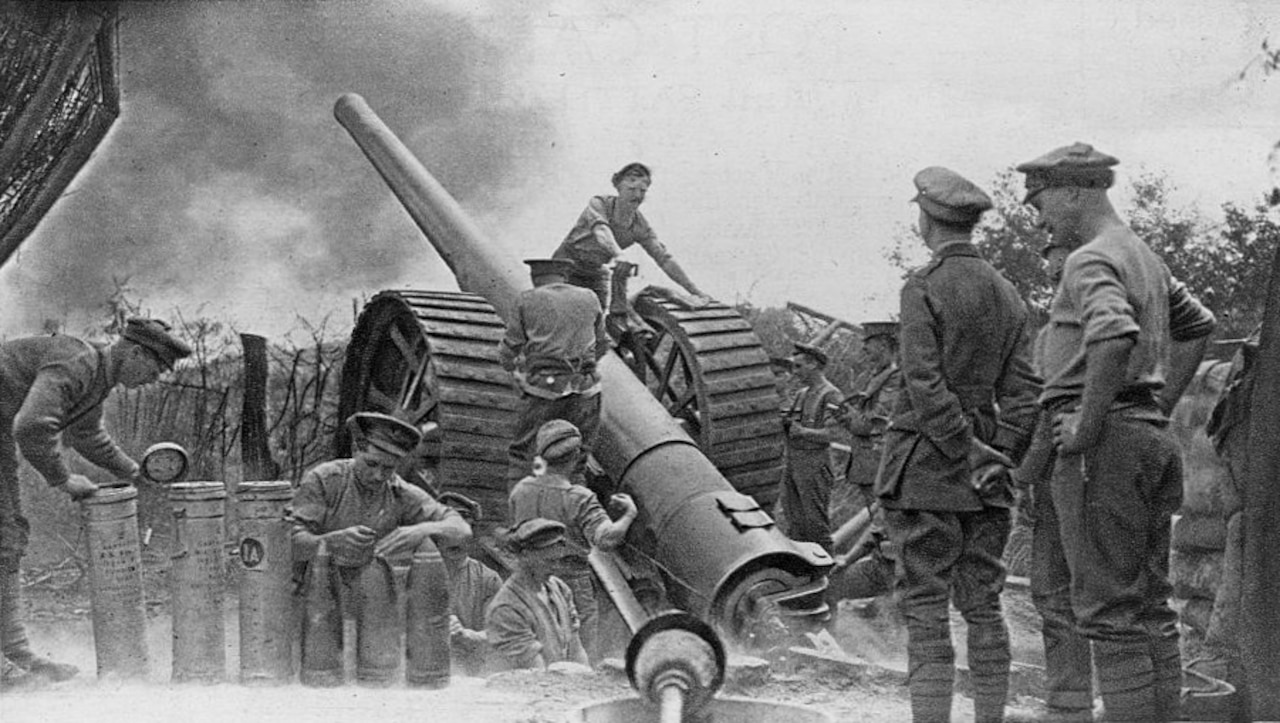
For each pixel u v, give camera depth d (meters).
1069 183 6.06
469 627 7.32
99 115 8.71
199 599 6.87
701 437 8.03
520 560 6.98
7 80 8.25
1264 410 6.47
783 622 7.16
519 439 7.15
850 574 7.88
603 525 6.83
